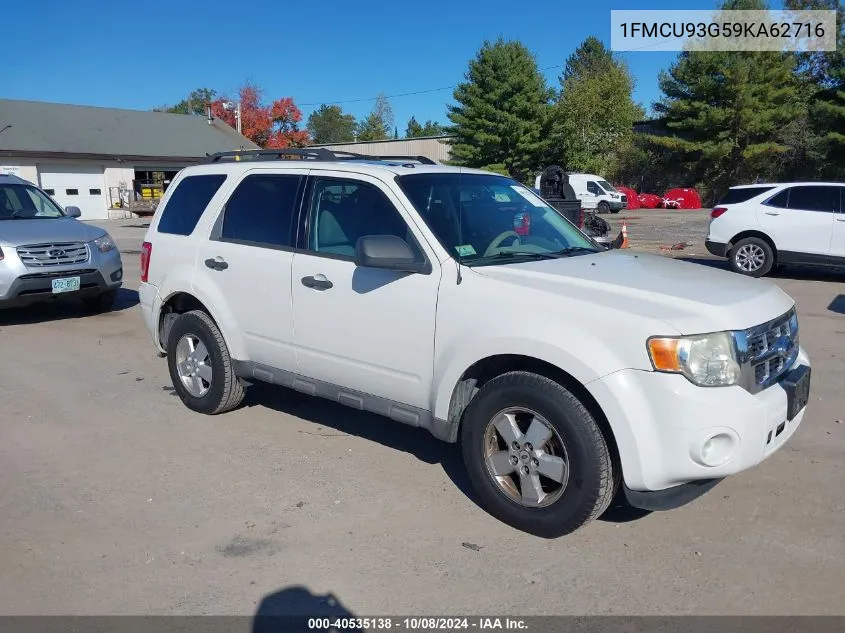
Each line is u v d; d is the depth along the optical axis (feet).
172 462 15.60
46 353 25.29
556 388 11.68
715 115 138.00
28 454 16.05
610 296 11.76
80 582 11.07
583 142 154.20
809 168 139.64
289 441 16.81
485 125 147.02
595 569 11.36
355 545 12.12
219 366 17.63
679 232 78.23
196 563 11.59
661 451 10.90
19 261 28.37
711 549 11.93
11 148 107.34
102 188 117.91
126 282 42.68
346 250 14.82
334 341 14.88
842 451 15.92
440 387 13.05
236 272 16.80
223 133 143.74
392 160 17.20
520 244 14.64
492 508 12.87
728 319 11.21
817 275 43.91
